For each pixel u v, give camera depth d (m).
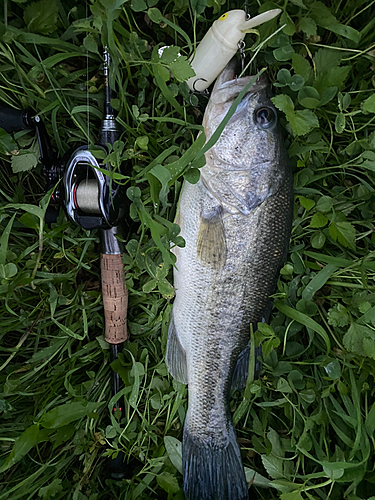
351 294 0.43
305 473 0.43
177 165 0.33
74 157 0.33
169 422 0.43
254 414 0.44
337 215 0.40
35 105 0.37
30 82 0.35
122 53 0.34
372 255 0.41
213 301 0.39
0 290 0.35
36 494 0.40
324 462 0.38
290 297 0.42
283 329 0.43
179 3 0.36
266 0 0.36
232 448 0.42
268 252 0.39
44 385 0.41
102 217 0.34
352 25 0.40
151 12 0.33
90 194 0.34
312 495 0.43
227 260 0.38
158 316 0.42
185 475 0.42
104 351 0.43
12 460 0.34
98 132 0.36
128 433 0.42
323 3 0.38
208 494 0.42
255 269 0.39
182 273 0.39
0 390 0.39
